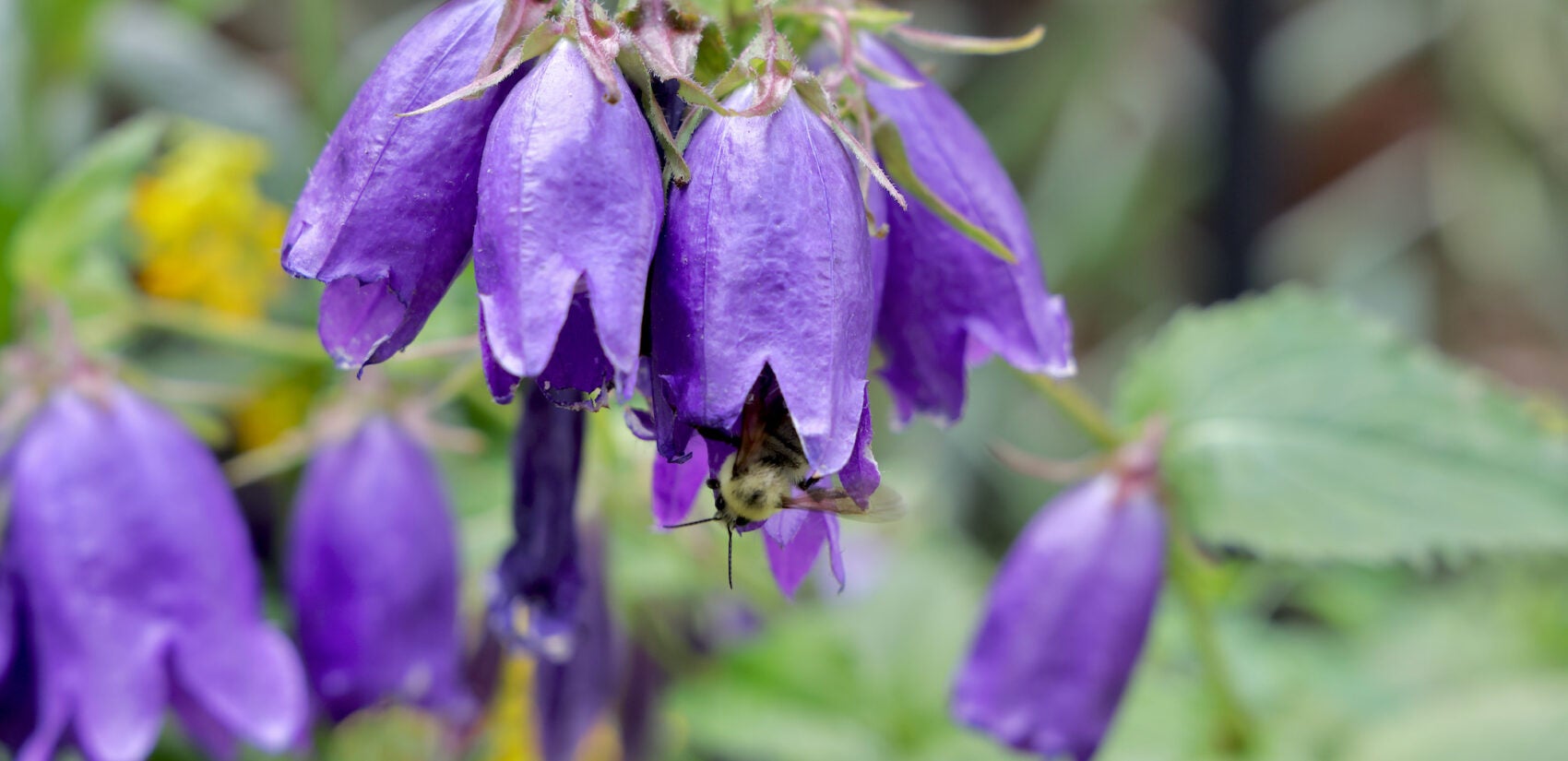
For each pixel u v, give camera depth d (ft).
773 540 1.30
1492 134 4.21
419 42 1.27
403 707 1.63
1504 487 1.66
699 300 1.22
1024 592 1.62
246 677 1.54
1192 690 1.90
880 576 2.10
